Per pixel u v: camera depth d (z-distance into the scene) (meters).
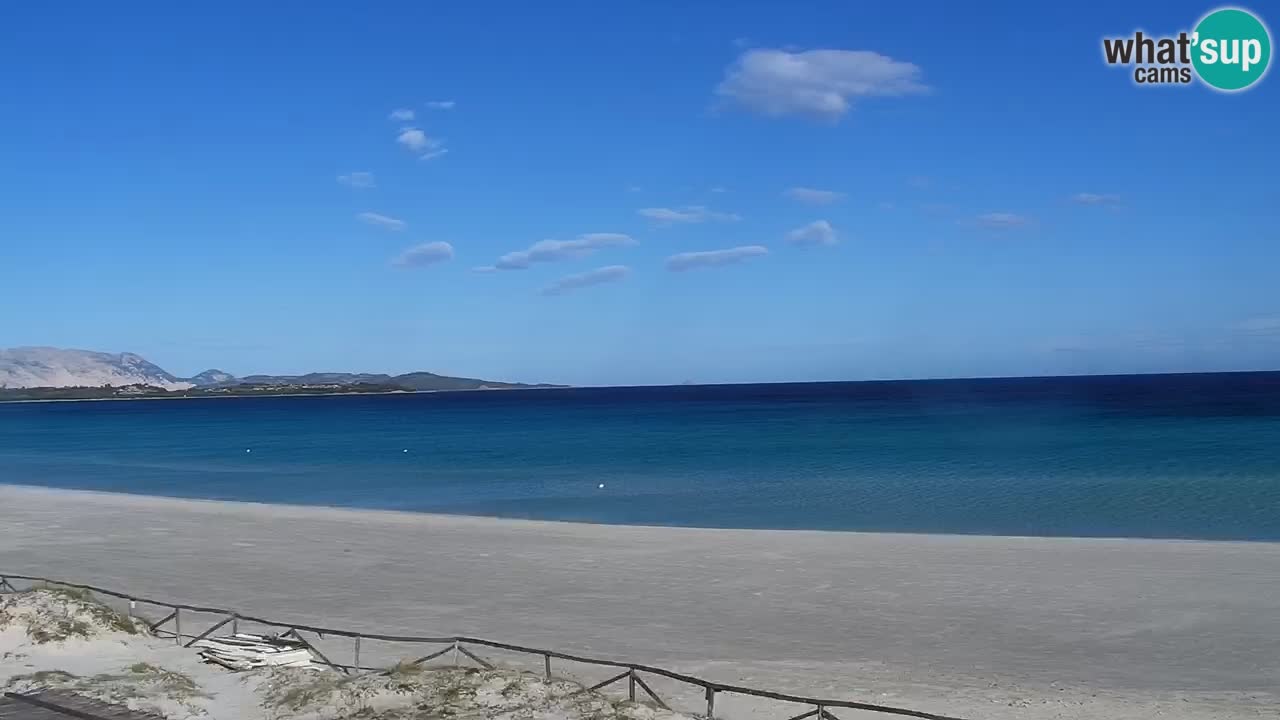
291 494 47.94
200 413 180.38
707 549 29.19
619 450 72.25
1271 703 14.85
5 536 33.00
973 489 44.34
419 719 12.14
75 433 112.69
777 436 83.25
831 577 24.86
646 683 15.80
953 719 12.57
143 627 17.22
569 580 24.92
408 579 25.22
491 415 147.75
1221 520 34.31
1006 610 21.27
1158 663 17.33
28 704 12.37
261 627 19.45
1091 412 111.25
